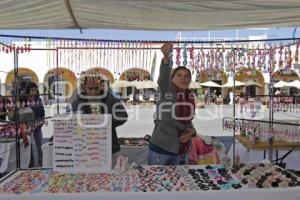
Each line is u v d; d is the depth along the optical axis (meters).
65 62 5.67
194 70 5.07
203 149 3.88
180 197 2.20
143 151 4.40
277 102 4.91
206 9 3.02
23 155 4.42
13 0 2.75
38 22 3.78
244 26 3.95
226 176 2.60
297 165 4.57
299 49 4.80
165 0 2.61
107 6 2.97
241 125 4.55
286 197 2.26
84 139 2.69
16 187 2.37
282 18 3.45
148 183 2.42
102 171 2.70
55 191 2.25
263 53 5.04
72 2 2.87
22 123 4.40
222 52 5.10
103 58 5.64
